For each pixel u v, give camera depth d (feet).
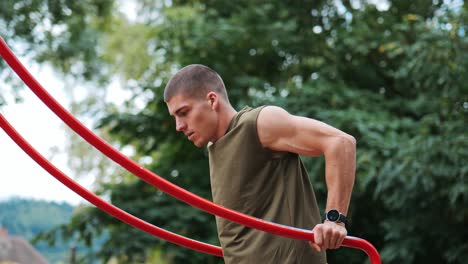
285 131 9.13
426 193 28.50
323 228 8.70
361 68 35.86
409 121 30.89
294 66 37.78
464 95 27.55
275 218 9.31
